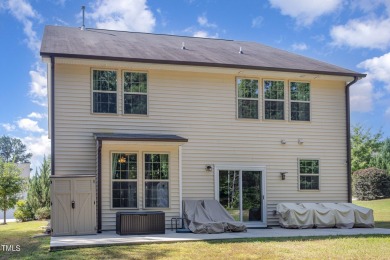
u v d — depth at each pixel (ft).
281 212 46.39
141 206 43.14
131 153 43.47
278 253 29.68
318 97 51.29
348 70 51.98
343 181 51.37
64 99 42.73
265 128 48.80
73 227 38.19
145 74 45.52
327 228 45.78
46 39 47.60
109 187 42.39
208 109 47.01
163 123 45.44
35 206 69.26
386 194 86.48
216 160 46.70
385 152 106.73
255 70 47.19
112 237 36.78
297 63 51.96
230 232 41.19
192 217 42.19
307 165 50.11
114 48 46.88
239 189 47.21
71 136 42.63
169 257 28.19
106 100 44.09
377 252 30.22
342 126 51.88
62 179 38.34
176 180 44.47
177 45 55.11
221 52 53.67
